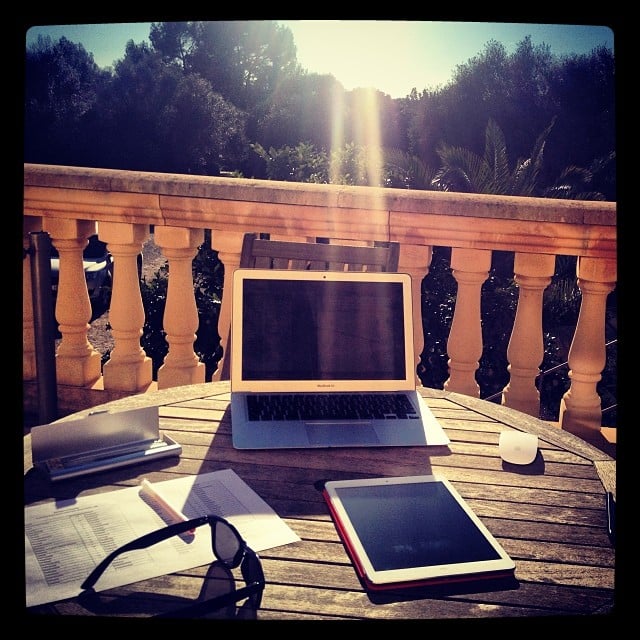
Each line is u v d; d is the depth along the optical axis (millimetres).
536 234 2787
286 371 1841
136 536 1196
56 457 1425
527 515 1339
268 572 1121
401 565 1123
